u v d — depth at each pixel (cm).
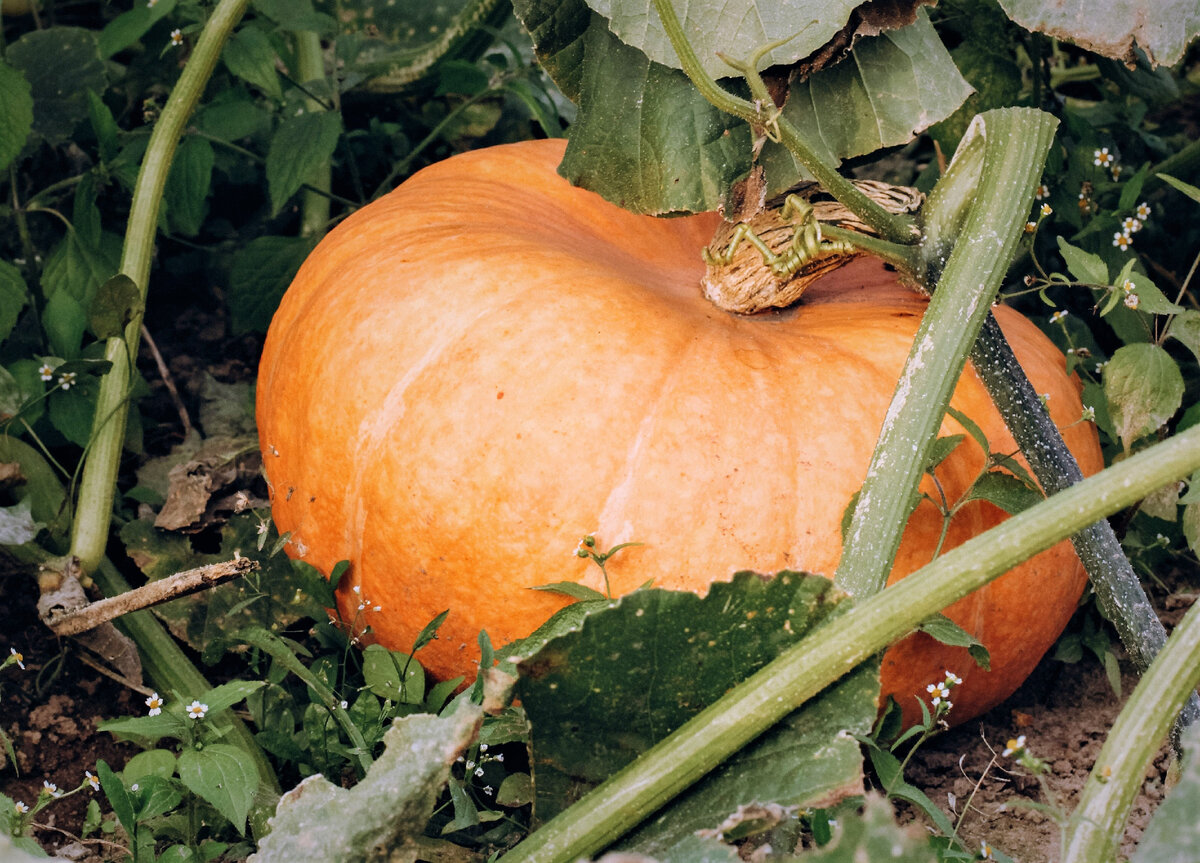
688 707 87
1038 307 135
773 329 109
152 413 133
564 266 108
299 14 128
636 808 84
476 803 102
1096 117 145
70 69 137
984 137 98
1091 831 83
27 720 110
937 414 94
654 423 101
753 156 106
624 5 103
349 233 114
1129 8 104
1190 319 111
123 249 125
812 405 103
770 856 83
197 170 127
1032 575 106
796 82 107
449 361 104
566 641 85
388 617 106
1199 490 106
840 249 100
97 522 115
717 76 103
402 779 85
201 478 119
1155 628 97
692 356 104
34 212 138
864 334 108
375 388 105
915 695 105
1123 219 126
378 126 151
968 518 103
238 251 138
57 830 100
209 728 98
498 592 102
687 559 100
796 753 85
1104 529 98
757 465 101
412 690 103
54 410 117
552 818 87
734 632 86
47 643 114
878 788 107
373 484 104
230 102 131
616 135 109
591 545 99
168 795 96
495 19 139
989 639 106
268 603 110
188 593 106
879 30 104
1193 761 79
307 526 108
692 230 120
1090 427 112
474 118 158
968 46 128
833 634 84
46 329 124
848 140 108
